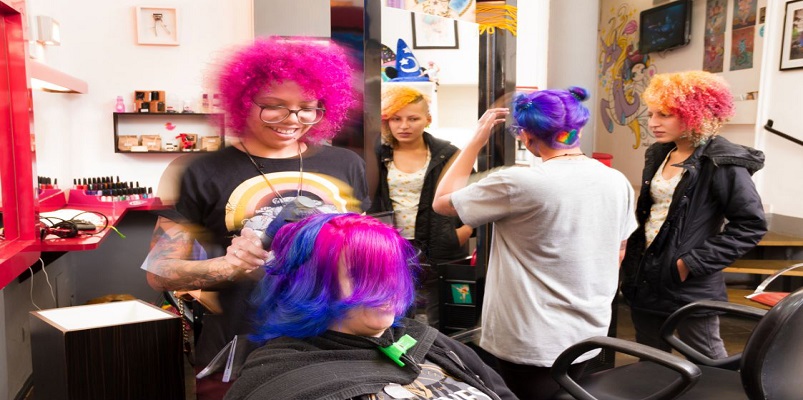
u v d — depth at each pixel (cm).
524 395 184
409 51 220
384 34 213
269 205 147
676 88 228
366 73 198
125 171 442
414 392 100
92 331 121
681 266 228
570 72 315
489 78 244
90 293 417
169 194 145
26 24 247
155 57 429
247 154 148
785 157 446
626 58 643
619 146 660
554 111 171
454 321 243
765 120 459
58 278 366
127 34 426
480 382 112
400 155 219
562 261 172
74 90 375
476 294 242
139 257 421
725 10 504
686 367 143
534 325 174
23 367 288
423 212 226
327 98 151
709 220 230
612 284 181
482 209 176
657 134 239
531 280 175
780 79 446
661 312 235
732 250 222
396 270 100
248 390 97
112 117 433
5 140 240
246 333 138
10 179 244
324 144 164
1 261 204
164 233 143
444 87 230
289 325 100
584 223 172
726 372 184
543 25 342
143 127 437
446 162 229
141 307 141
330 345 101
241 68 141
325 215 105
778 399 146
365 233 100
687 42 549
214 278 137
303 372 95
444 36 229
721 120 228
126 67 429
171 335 131
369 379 96
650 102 239
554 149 176
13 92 239
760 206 223
